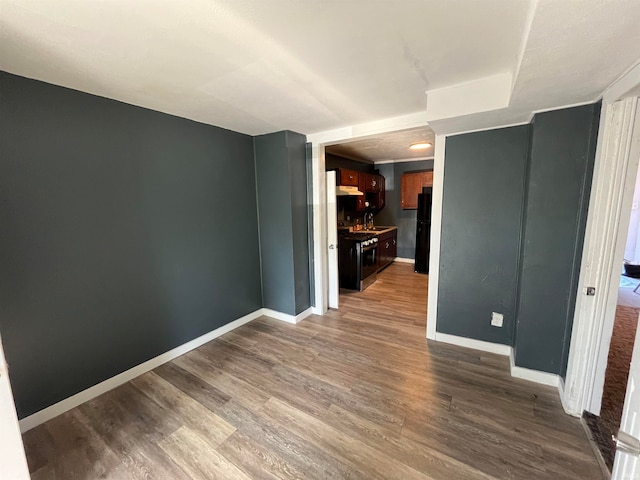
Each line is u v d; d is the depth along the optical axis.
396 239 6.71
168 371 2.43
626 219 1.63
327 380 2.27
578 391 1.82
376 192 6.26
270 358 2.61
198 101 2.17
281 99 2.13
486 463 1.51
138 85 1.86
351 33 1.30
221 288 3.07
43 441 1.72
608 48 1.14
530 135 2.16
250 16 1.17
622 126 1.57
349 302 4.10
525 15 1.16
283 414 1.91
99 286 2.12
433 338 2.90
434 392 2.09
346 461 1.55
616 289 1.68
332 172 3.60
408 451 1.60
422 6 1.12
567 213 1.95
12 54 1.44
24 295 1.78
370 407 1.95
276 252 3.39
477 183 2.47
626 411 0.95
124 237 2.24
